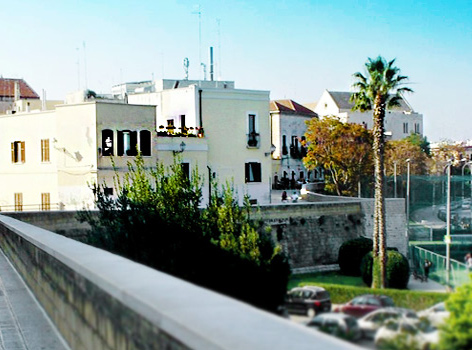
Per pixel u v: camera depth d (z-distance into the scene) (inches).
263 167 2166.6
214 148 2062.0
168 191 877.8
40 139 1925.4
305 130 3243.1
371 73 1472.7
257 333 188.9
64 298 436.1
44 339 446.6
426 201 1825.8
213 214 773.9
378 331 209.2
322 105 3946.9
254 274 533.6
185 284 274.5
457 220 1478.8
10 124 1990.7
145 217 820.6
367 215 1657.2
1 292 641.0
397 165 2947.8
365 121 3804.1
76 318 392.8
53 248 467.5
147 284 274.8
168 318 217.8
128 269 321.7
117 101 2257.6
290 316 293.0
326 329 217.0
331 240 1576.0
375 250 1314.0
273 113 3105.3
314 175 3280.0
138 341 264.7
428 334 201.8
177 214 836.0
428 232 1471.5
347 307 267.1
